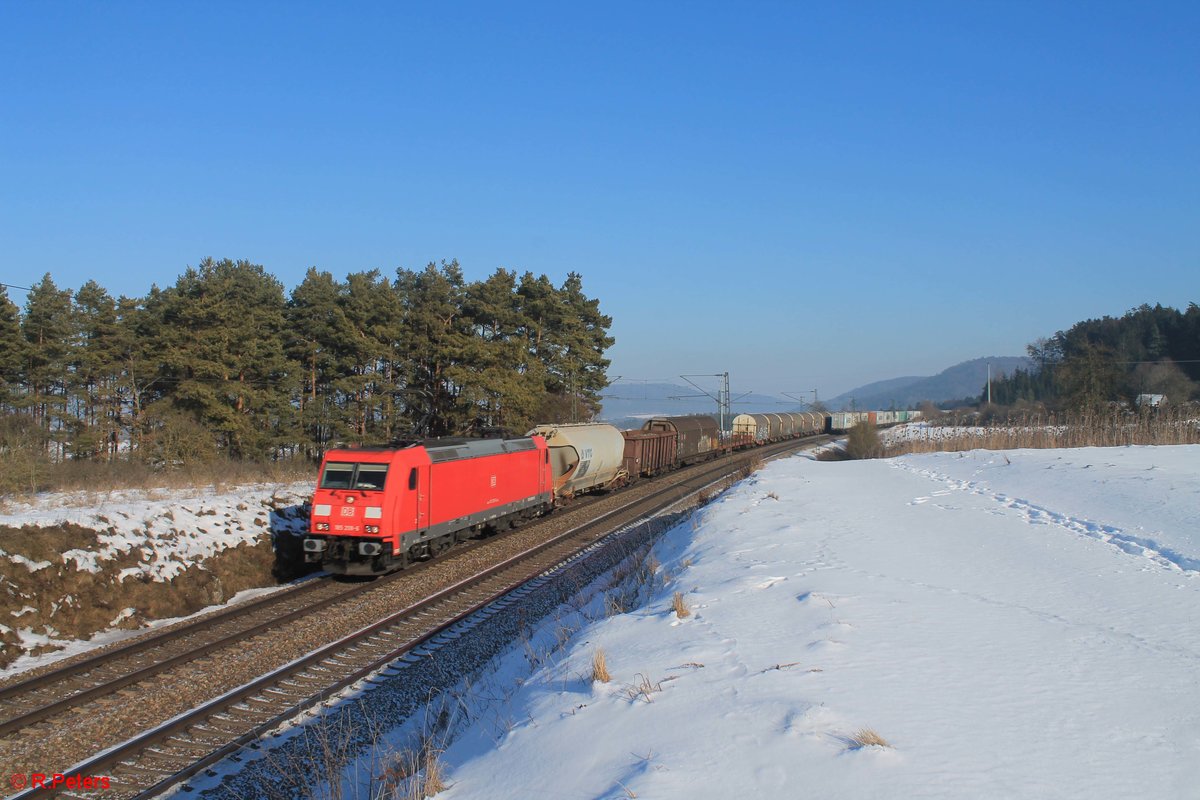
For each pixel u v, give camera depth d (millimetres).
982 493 21828
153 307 48031
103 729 9758
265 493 22016
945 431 55719
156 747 9281
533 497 26719
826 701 6418
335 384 42406
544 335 50500
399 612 15047
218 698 10422
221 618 14664
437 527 20234
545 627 12945
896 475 28594
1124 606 9594
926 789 4918
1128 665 7391
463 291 46000
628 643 8688
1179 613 9258
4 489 20891
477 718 8578
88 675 11656
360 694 11070
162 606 15359
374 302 44094
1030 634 8406
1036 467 25844
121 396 43406
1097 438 36969
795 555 13000
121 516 16672
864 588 10469
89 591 14500
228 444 41188
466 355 40938
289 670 11664
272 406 42188
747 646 8078
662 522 25891
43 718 9898
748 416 67125
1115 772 5172
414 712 10430
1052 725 5957
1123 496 18156
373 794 7410
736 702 6516
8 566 13656
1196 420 39094
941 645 7988
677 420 47812
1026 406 73500
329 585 18031
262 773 8594
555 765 5824
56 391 44312
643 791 5070
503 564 19609
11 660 12516
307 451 45500
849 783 5020
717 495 28562
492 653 12812
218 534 18172
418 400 44625
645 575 13859
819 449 64625
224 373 39531
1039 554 12945
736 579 11273
